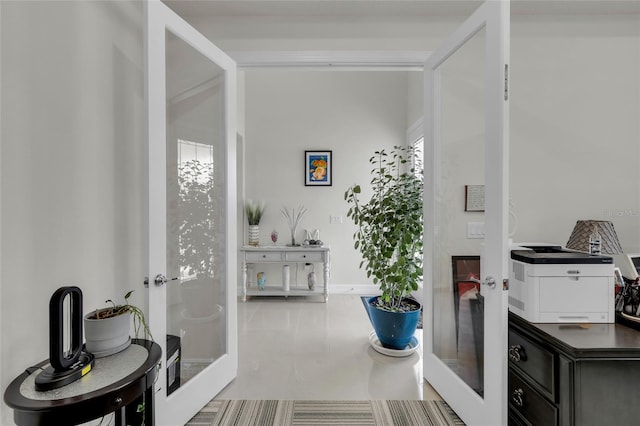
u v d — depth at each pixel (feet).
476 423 5.24
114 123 5.41
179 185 5.99
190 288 6.28
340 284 14.47
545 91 7.28
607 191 7.29
